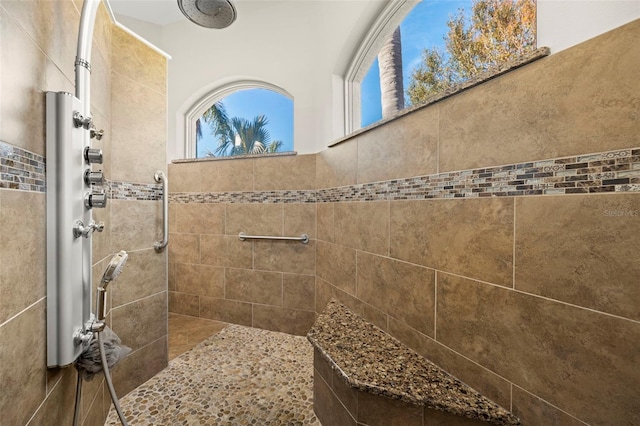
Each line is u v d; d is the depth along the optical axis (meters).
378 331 1.38
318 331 1.37
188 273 2.46
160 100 1.65
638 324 0.60
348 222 1.68
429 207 1.11
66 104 0.76
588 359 0.68
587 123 0.67
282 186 2.17
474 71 1.33
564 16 0.71
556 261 0.73
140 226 1.55
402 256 1.25
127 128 1.47
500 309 0.86
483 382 0.91
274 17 2.25
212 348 1.94
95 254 1.14
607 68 0.64
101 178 0.88
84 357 0.86
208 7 1.63
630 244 0.61
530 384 0.79
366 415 1.00
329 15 1.93
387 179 1.35
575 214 0.69
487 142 0.90
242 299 2.30
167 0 2.33
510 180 0.83
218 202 2.36
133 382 1.50
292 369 1.70
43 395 0.73
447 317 1.04
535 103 0.77
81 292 0.82
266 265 2.23
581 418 0.69
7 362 0.59
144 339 1.57
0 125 0.57
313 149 2.12
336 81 1.95
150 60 1.59
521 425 0.81
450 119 1.02
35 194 0.69
